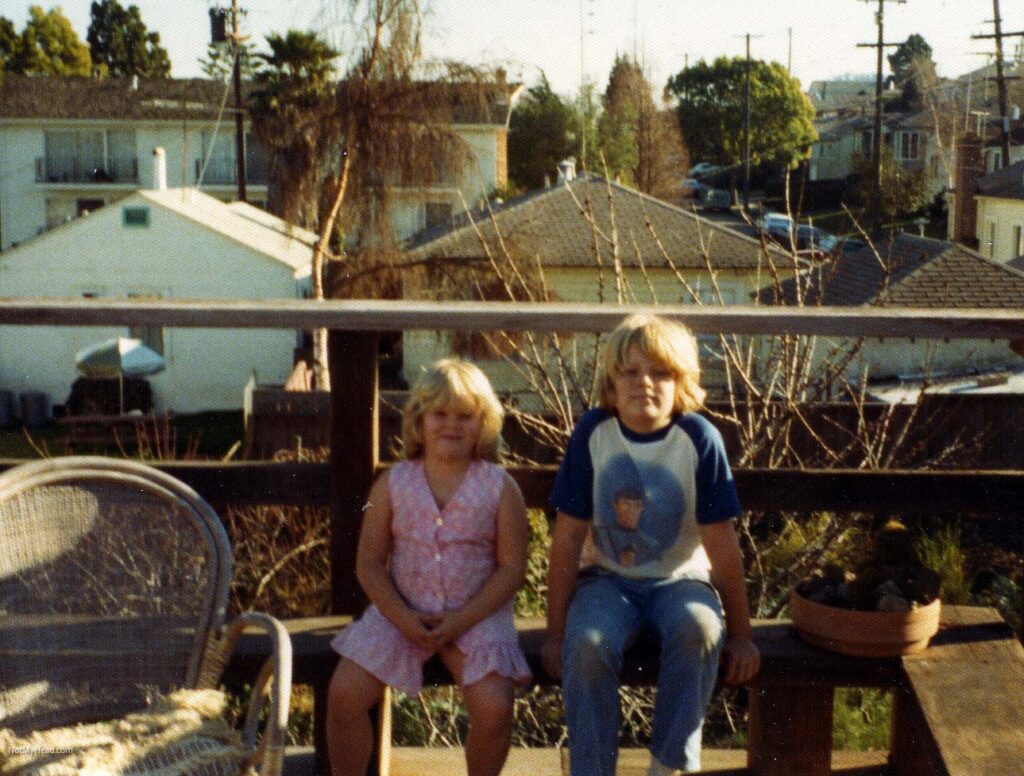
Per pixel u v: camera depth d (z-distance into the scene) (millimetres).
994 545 6332
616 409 2846
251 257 27531
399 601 2699
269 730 2252
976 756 2469
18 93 40500
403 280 16109
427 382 2723
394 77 16297
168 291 27625
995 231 34594
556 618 2805
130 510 2723
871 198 28422
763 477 3232
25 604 2641
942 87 57719
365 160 16516
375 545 2766
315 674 2877
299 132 16609
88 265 27531
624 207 22906
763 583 4977
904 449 9531
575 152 31609
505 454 5707
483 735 2631
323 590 6215
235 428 25859
